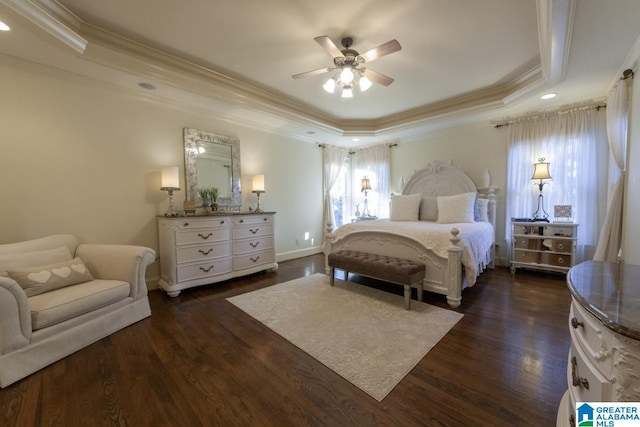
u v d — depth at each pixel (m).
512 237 3.94
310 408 1.49
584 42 2.30
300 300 3.04
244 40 2.60
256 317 2.63
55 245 2.53
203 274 3.46
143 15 2.24
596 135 3.56
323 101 4.23
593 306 0.83
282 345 2.13
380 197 5.84
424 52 2.81
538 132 3.96
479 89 3.76
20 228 2.59
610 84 3.12
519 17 2.27
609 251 3.09
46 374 1.80
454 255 2.75
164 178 3.29
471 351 1.99
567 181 3.75
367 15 2.24
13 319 1.73
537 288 3.32
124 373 1.81
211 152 4.02
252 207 4.57
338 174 6.04
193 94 3.34
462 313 2.63
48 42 2.24
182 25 2.38
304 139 5.45
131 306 2.51
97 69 2.72
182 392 1.62
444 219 3.95
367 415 1.43
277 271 4.33
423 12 2.21
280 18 2.28
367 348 2.06
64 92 2.80
